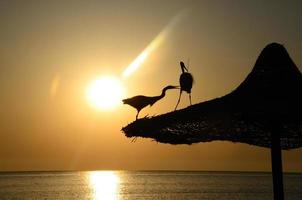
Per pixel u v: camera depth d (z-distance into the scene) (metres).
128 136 13.84
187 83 13.39
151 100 14.50
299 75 13.09
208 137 13.53
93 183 188.38
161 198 93.62
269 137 13.61
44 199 91.94
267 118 12.92
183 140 13.59
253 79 13.09
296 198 87.19
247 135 13.46
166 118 13.23
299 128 13.85
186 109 13.20
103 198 96.00
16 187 138.88
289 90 12.86
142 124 13.48
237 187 137.00
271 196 94.38
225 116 12.97
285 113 12.83
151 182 195.12
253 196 94.56
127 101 14.75
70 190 124.38
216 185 152.25
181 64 13.73
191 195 99.25
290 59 13.23
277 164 12.97
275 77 12.92
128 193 110.31
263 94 12.87
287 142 14.69
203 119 13.03
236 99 12.96
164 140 13.61
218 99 13.16
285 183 168.38
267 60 13.12
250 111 12.85
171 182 192.00
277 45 13.30
